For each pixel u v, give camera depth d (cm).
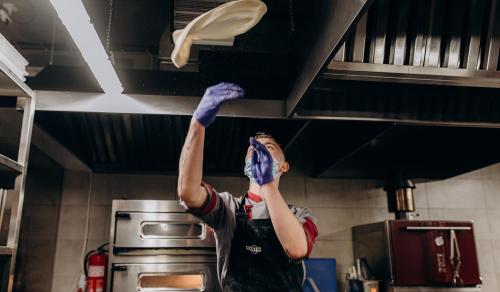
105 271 336
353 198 416
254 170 128
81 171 387
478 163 368
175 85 275
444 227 344
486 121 289
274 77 287
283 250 140
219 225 140
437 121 282
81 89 266
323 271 365
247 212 148
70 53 371
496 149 341
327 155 380
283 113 275
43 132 275
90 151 362
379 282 344
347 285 363
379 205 416
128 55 373
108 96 266
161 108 268
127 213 314
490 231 424
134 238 310
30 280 319
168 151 361
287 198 408
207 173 384
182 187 126
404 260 335
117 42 360
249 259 138
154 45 365
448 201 427
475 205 429
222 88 121
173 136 346
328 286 361
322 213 408
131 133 343
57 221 370
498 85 242
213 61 284
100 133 344
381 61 230
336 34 171
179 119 331
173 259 313
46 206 345
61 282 358
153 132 343
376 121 279
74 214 377
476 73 232
